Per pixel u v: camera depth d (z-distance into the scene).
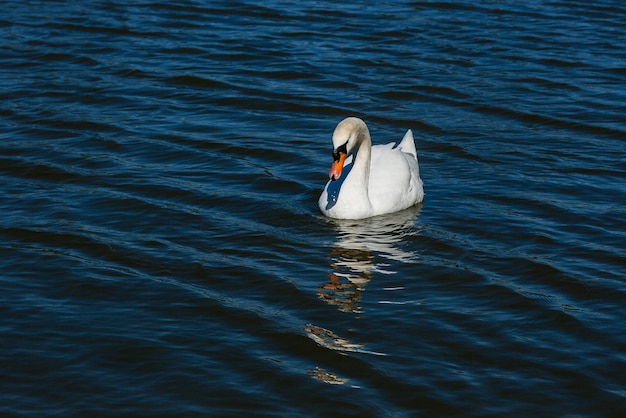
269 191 18.67
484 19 30.00
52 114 22.28
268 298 14.74
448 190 18.94
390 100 23.81
